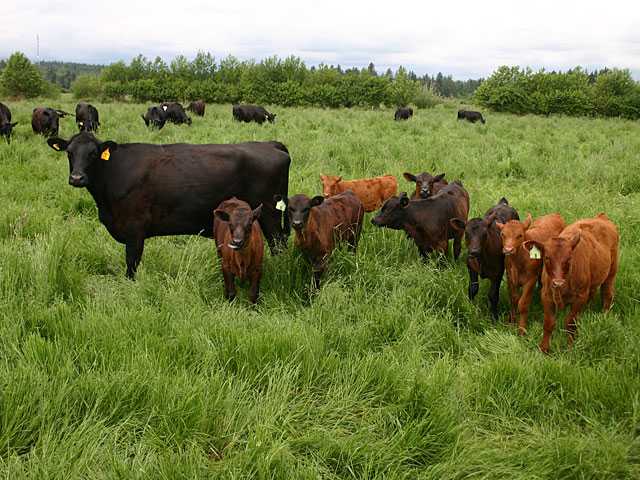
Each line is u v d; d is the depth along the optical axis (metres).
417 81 50.59
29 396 3.37
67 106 32.25
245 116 25.39
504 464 3.38
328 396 3.88
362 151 14.04
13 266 5.20
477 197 9.60
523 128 25.11
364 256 6.26
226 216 5.49
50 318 4.48
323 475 3.23
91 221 7.95
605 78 42.16
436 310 5.47
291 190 9.35
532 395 3.99
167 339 4.38
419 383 3.86
